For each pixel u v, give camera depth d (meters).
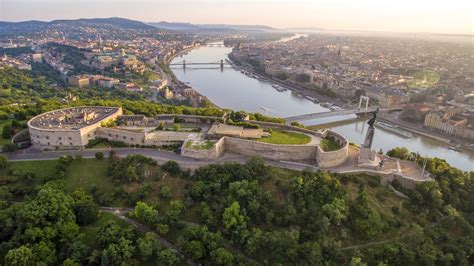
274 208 194.62
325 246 174.50
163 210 197.75
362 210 192.50
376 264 174.50
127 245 168.12
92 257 164.50
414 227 188.12
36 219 171.12
